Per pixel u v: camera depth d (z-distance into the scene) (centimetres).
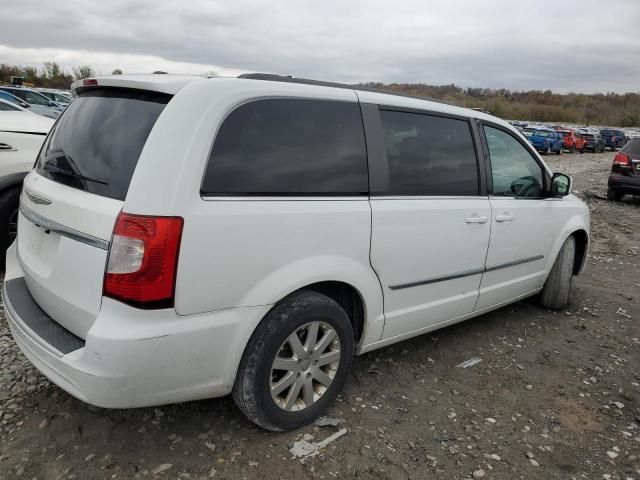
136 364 222
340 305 315
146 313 221
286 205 259
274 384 270
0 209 464
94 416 287
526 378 371
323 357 288
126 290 220
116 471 249
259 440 278
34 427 275
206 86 242
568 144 3475
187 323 232
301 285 266
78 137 270
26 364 335
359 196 295
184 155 227
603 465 281
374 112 309
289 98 269
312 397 289
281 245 256
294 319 264
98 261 227
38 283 265
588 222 518
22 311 270
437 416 315
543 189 451
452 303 371
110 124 256
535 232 439
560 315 501
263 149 255
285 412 276
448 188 352
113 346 218
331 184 282
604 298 562
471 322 468
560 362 401
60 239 249
